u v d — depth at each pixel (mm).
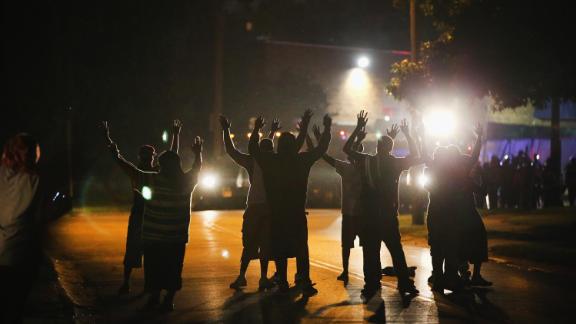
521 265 14680
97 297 11031
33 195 7121
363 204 10875
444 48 20141
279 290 11391
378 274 10977
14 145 7258
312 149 10844
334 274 13133
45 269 13742
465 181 11188
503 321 9273
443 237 11148
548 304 10406
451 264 11172
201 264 14453
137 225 11156
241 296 10938
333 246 17734
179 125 10484
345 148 10961
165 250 9648
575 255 14836
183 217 9719
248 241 11367
